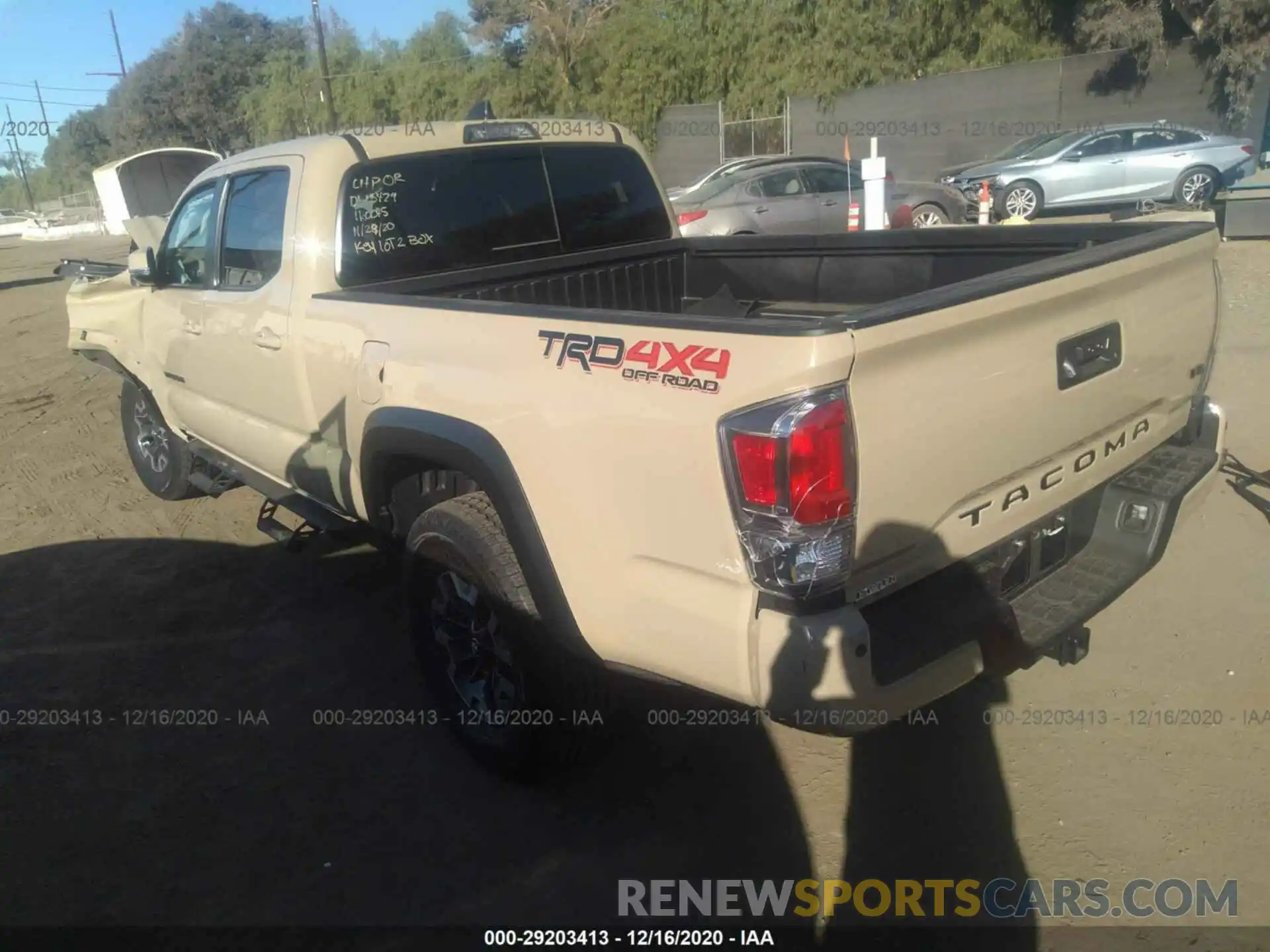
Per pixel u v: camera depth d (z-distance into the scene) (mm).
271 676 4109
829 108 25578
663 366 2385
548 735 3021
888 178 14414
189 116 53188
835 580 2240
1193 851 2812
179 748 3641
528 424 2711
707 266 4738
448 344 3010
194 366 4695
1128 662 3682
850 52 25438
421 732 3676
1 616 4770
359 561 5164
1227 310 8734
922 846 2916
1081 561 3100
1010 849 2873
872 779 3209
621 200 4590
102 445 7625
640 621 2566
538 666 2928
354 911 2824
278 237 3871
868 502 2260
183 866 3045
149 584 5039
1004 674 2650
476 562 2971
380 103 39688
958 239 3871
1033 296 2498
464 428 2906
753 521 2234
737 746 3434
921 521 2412
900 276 4082
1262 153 19453
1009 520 2697
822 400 2139
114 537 5688
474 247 4090
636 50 29422
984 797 3084
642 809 3166
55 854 3123
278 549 5371
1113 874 2752
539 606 2838
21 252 34750
